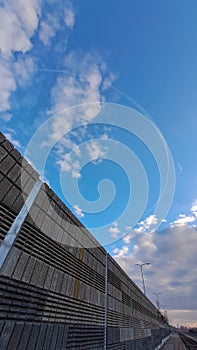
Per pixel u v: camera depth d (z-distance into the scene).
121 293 15.56
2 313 4.33
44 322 5.61
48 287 6.10
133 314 18.34
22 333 4.59
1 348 4.01
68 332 6.66
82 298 8.44
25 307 5.02
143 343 19.97
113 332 11.50
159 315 49.53
